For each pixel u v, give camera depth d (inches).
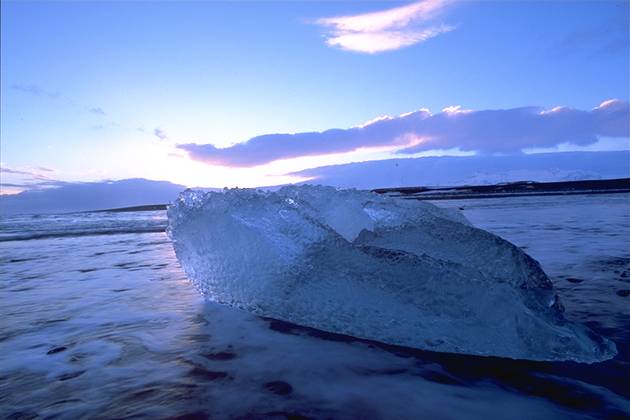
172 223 146.9
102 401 64.2
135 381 71.3
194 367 77.5
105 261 222.4
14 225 554.3
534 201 913.5
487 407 62.4
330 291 102.0
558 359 79.1
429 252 117.5
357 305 98.0
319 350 86.9
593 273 148.3
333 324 98.8
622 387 68.1
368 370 76.6
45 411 61.2
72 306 123.2
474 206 776.9
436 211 143.6
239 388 68.8
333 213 136.0
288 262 108.7
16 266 207.0
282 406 62.6
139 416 59.5
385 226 130.2
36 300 131.1
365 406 62.8
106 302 128.0
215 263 125.1
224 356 83.2
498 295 89.2
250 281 114.3
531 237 259.4
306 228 113.1
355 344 90.7
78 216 857.5
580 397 65.1
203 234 130.0
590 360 78.1
